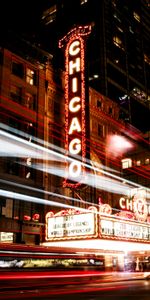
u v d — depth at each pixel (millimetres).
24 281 18812
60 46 43156
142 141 68125
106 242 31828
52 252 21547
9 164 34312
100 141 48969
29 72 39938
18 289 18359
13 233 33000
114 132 53906
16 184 33875
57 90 42375
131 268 42750
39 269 20078
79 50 40375
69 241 31734
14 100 37062
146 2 104562
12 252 18734
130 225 34281
